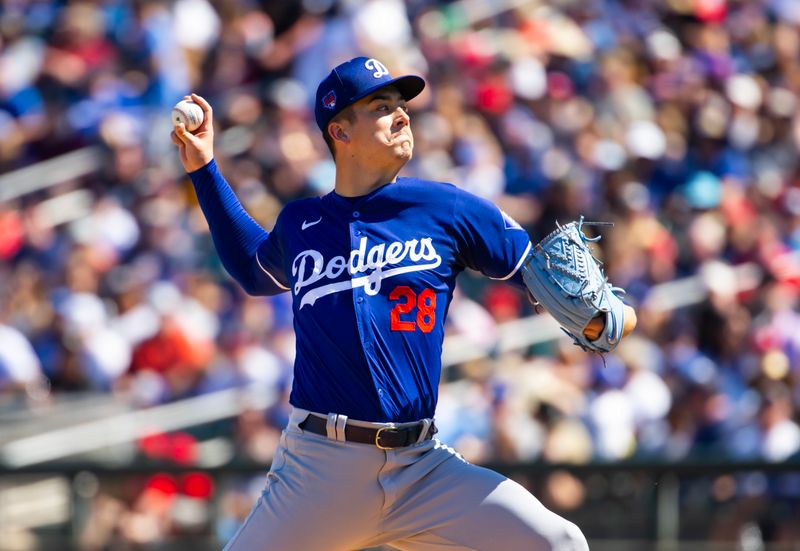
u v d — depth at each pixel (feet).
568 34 129.08
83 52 118.73
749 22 137.90
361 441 39.42
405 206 40.16
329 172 111.55
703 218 114.11
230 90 120.37
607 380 92.68
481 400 88.79
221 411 86.89
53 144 114.83
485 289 102.01
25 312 97.91
